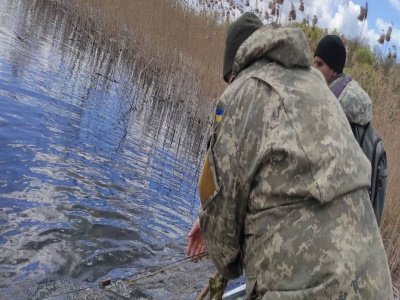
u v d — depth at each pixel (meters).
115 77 11.54
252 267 1.58
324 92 1.63
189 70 11.56
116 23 13.62
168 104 10.71
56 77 9.52
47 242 3.95
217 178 1.65
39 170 5.24
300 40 1.66
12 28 12.43
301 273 1.45
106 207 4.94
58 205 4.61
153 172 6.61
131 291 3.65
